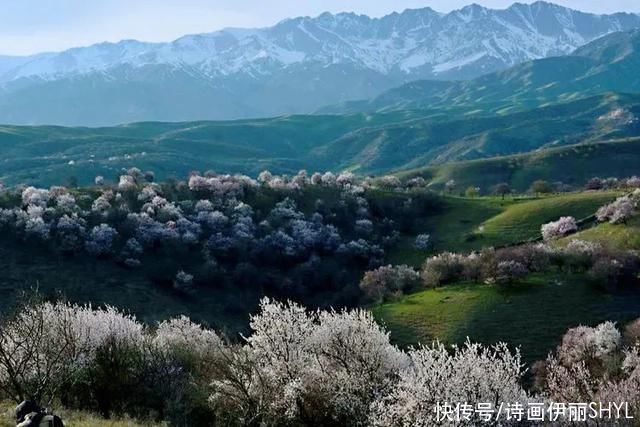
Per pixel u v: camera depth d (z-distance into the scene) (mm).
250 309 94000
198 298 94688
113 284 91688
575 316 72125
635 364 31500
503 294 80562
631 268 79688
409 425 17938
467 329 72188
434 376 18156
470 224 128875
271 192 131125
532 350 66125
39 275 87875
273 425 21375
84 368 22328
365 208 130500
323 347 22562
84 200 111000
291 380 21688
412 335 73188
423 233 127938
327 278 104000
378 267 109688
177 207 115188
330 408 21531
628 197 109625
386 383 21344
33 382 21062
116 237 101438
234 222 114375
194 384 24453
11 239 94625
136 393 23359
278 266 107875
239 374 22688
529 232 116875
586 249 86125
